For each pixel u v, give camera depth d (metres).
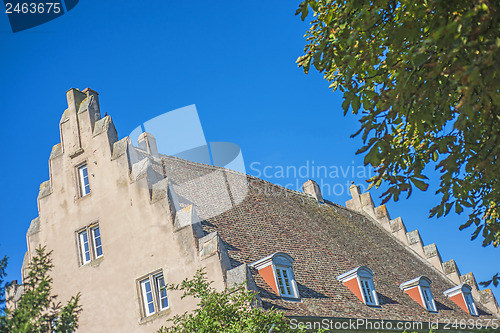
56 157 23.91
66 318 12.70
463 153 9.45
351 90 9.13
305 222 29.97
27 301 12.56
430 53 8.02
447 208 9.62
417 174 9.31
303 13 9.82
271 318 16.39
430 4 7.84
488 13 6.83
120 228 21.23
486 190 10.43
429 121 8.37
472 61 7.12
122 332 20.12
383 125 8.62
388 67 8.70
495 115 8.52
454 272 35.84
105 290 20.97
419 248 37.47
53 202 23.41
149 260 20.22
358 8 9.01
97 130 22.92
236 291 17.52
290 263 21.30
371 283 24.89
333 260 26.80
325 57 9.46
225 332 15.81
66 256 22.36
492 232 9.92
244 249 22.20
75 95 24.30
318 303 21.31
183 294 17.80
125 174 21.67
